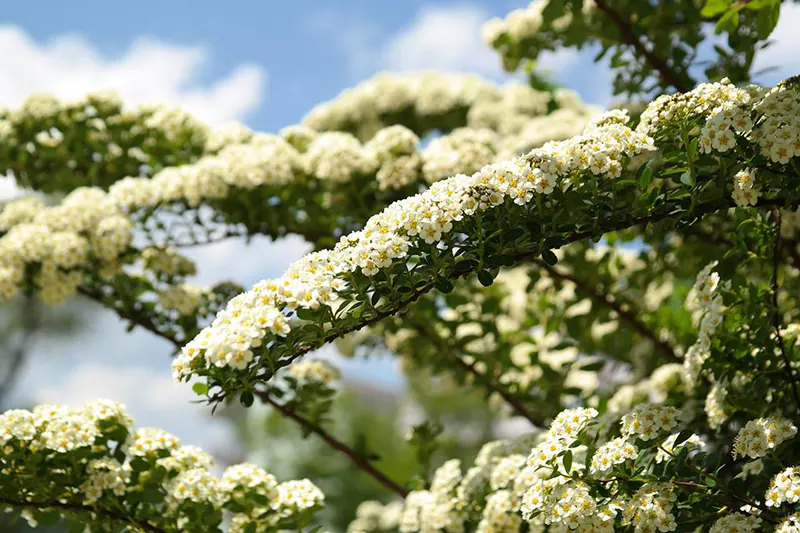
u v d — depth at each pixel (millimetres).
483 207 2072
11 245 3914
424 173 3838
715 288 2559
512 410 4359
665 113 2188
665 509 2121
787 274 3557
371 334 4605
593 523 2135
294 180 4145
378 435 12750
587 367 3994
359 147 4062
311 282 2064
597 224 2215
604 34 3924
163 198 4074
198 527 2668
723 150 2057
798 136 2062
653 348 4289
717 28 2834
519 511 2742
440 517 3084
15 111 4582
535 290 4363
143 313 4160
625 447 2197
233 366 1961
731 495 2176
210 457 2850
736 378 2695
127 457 2771
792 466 2273
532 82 5203
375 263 2057
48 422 2592
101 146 4574
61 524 8242
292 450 11953
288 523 2898
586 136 2211
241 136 4539
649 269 4031
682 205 2234
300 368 3877
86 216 3998
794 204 2225
